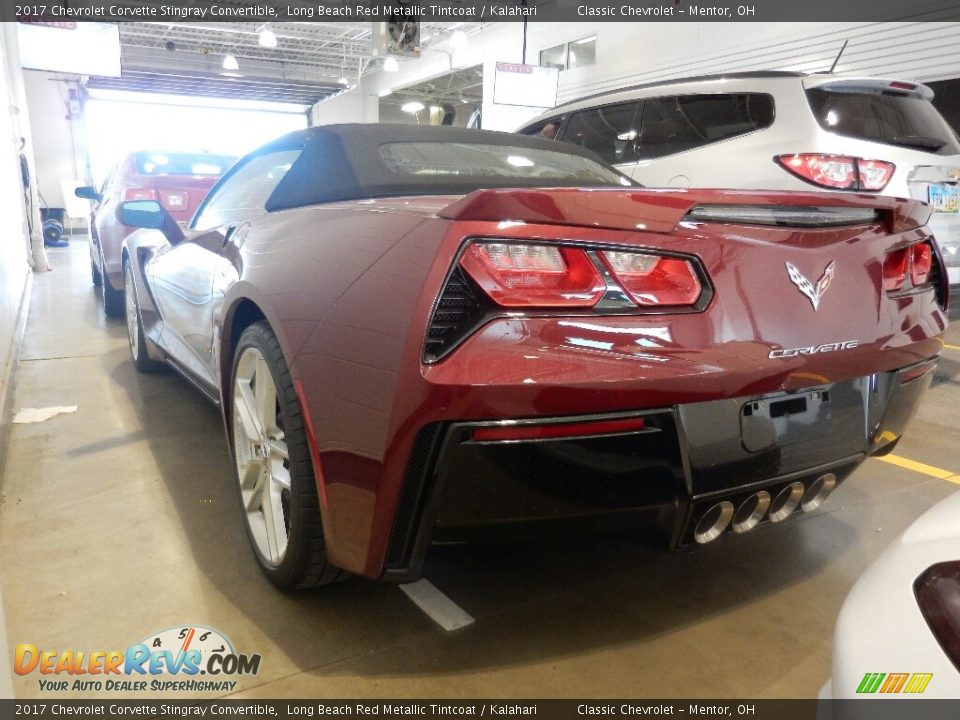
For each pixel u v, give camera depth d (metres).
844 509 2.14
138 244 3.30
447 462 1.16
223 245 2.10
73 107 19.19
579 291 1.16
